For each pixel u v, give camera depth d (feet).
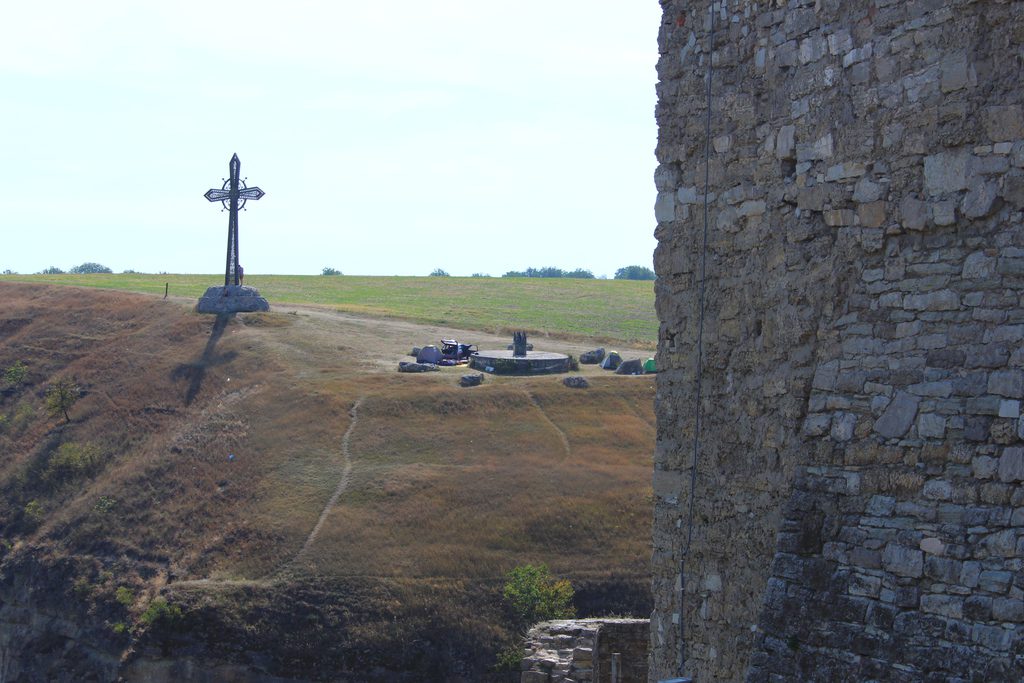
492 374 267.18
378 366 274.98
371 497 201.77
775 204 29.53
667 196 33.63
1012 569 21.91
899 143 25.58
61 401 265.13
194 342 294.05
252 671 165.78
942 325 24.32
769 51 30.12
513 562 179.93
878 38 26.32
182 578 186.29
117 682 168.96
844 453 25.48
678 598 32.48
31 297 349.41
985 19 24.07
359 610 171.42
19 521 221.87
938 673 22.26
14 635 193.98
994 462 22.71
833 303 26.81
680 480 32.78
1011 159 23.47
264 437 229.86
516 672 158.81
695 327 32.53
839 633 24.08
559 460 213.87
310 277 554.87
